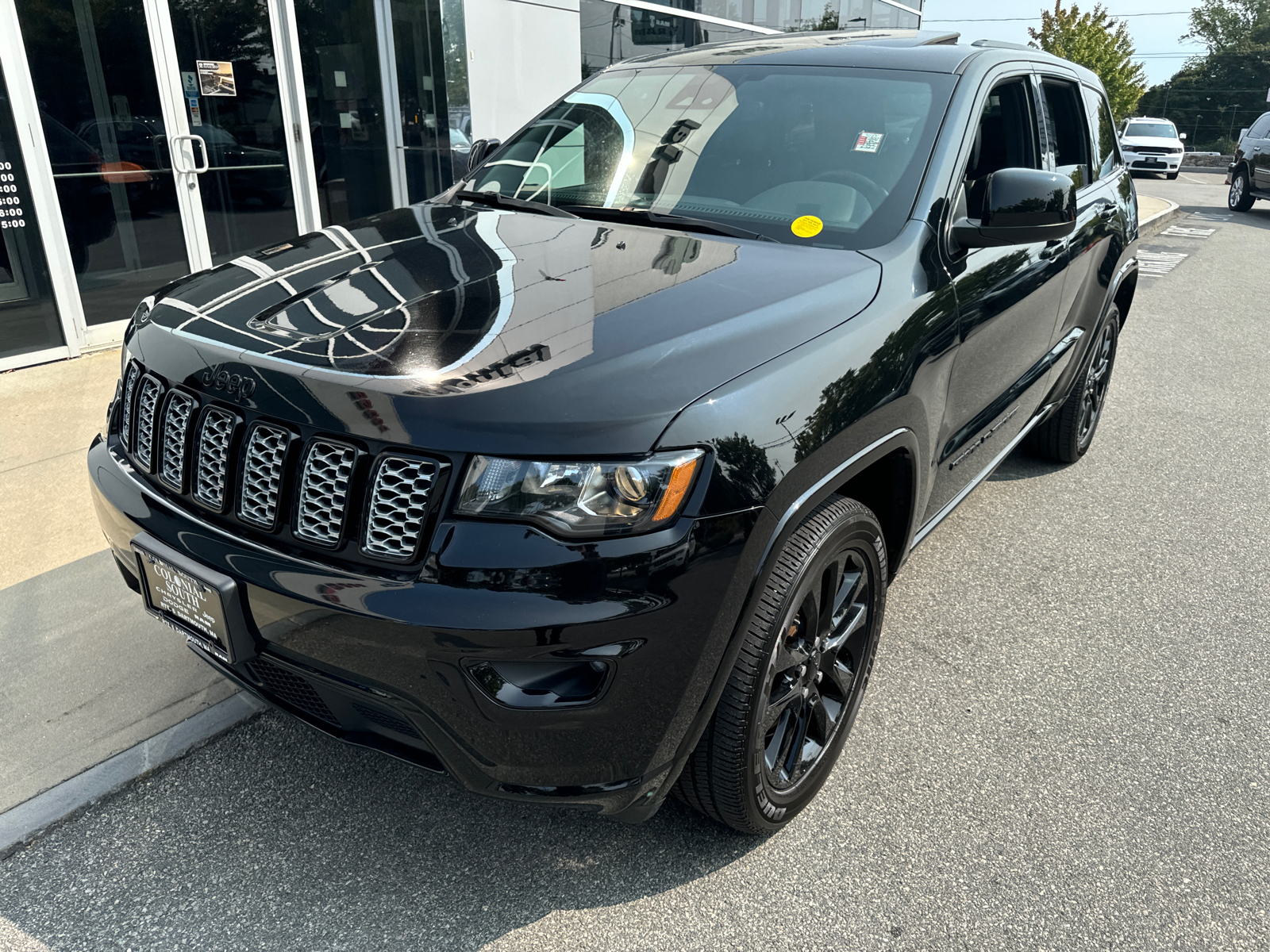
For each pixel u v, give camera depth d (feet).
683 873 6.68
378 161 23.38
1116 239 13.19
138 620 9.32
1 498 11.65
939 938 6.21
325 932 6.08
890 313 7.01
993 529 12.66
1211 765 8.02
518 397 5.18
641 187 8.89
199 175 19.69
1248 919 6.42
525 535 5.04
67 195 17.48
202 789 7.28
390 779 7.48
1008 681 9.17
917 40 10.30
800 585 6.10
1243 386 20.18
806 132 8.81
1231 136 181.88
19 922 6.07
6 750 7.50
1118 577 11.39
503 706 5.15
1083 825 7.27
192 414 6.02
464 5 23.94
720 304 6.32
